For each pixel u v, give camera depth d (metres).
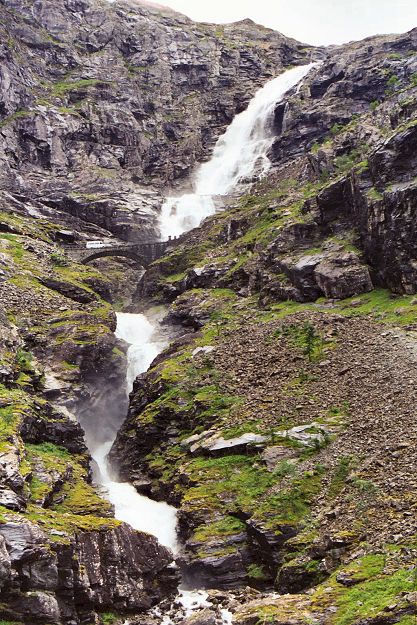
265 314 76.94
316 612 33.47
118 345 80.06
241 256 93.12
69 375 68.50
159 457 59.31
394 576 33.78
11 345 65.31
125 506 53.25
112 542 41.22
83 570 38.97
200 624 36.38
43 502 43.38
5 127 137.62
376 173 77.56
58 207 133.88
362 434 48.53
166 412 61.97
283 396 57.31
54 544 37.34
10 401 53.81
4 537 35.19
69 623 37.22
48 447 54.06
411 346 57.91
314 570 38.59
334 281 75.12
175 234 132.88
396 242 71.31
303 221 86.06
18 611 34.41
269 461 49.62
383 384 53.56
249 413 56.47
